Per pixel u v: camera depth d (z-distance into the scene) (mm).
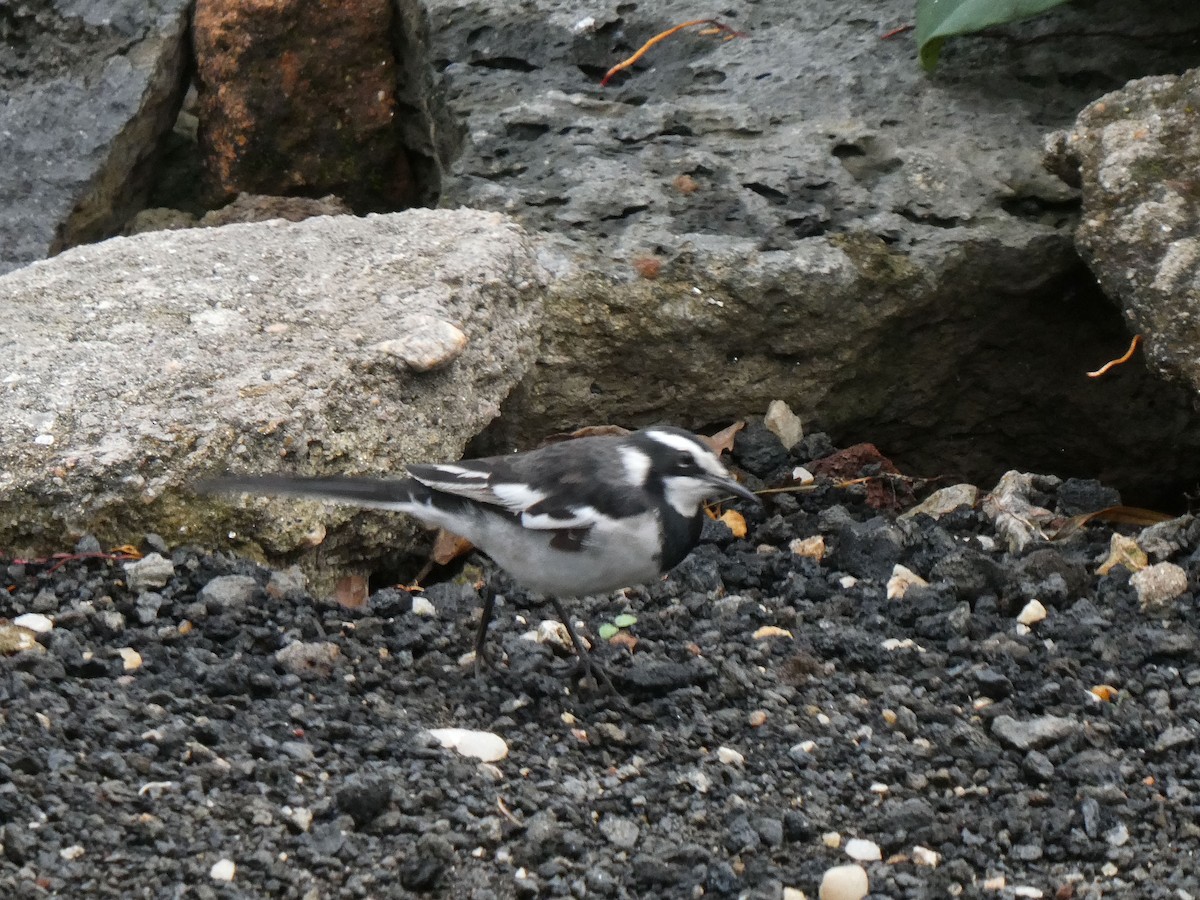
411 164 10359
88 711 5328
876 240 8555
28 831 4609
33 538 6344
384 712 5699
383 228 8219
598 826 5156
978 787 5520
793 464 8484
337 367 6930
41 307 7418
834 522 7703
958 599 6895
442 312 7398
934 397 9031
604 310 8305
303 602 6371
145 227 10234
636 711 5930
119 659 5812
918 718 5934
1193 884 4957
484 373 7543
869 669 6336
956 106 9156
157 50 9945
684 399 8570
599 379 8469
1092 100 9219
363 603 6969
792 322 8453
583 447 5883
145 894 4469
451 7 9617
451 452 7289
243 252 8008
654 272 8359
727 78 9406
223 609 6176
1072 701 6020
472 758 5430
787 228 8617
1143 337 7512
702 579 7109
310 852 4750
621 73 9539
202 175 10469
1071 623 6570
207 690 5629
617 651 6441
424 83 9812
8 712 5207
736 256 8391
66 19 9977
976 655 6359
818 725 5891
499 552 5828
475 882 4758
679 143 9000
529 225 8641
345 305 7445
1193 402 8477
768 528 7719
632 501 5742
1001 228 8617
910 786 5504
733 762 5613
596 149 9016
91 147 9688
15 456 6336
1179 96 7914
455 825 5000
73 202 9578
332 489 5742
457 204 8930
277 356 6984
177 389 6730
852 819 5312
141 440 6434
